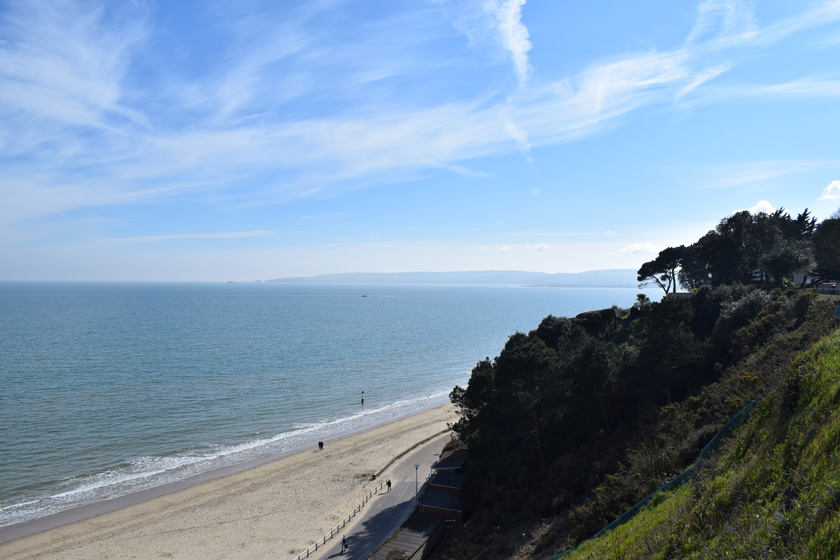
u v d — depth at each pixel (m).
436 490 46.16
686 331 44.38
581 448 36.81
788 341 29.34
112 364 110.00
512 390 41.50
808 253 65.50
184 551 38.75
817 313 31.98
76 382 91.50
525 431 44.00
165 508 45.88
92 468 53.81
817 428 11.76
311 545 39.81
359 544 39.69
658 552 13.38
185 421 70.94
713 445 19.19
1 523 42.06
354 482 52.62
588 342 42.91
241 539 40.78
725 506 12.55
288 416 76.38
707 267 77.38
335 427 72.50
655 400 40.28
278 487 51.22
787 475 11.34
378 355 136.12
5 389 85.19
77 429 65.00
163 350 131.88
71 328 179.25
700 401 29.97
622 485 23.47
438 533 38.47
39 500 46.38
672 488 19.19
